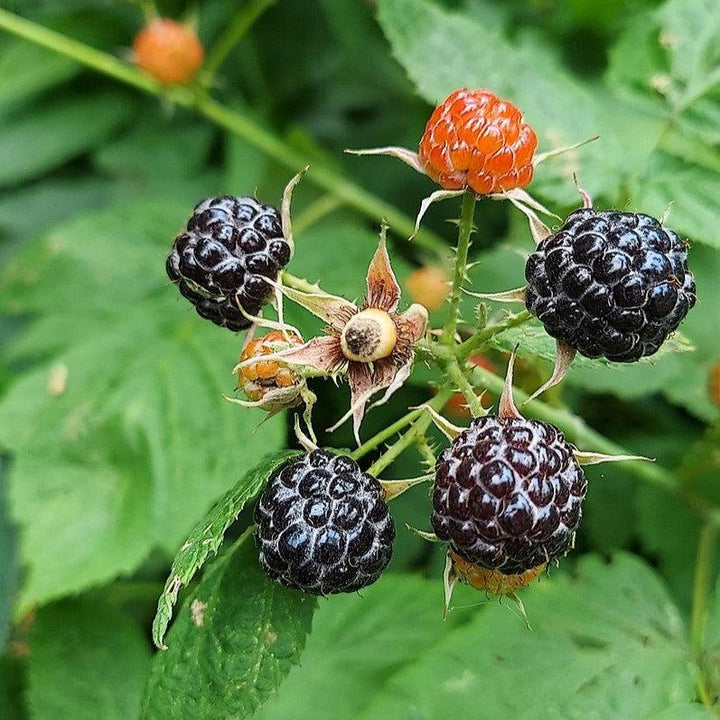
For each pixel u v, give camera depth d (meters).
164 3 0.20
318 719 0.14
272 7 0.20
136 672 0.15
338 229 0.17
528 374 0.13
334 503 0.10
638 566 0.13
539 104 0.14
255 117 0.19
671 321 0.10
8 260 0.19
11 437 0.15
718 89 0.14
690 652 0.13
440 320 0.14
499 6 0.16
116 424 0.15
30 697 0.15
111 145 0.19
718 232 0.13
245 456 0.15
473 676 0.12
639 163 0.13
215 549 0.10
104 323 0.17
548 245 0.10
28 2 0.20
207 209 0.11
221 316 0.11
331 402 0.16
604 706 0.12
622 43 0.14
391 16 0.14
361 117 0.20
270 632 0.11
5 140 0.19
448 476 0.10
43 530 0.15
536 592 0.13
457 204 0.18
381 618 0.14
